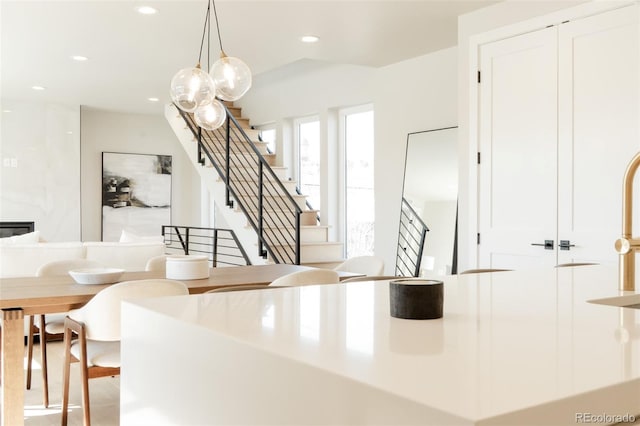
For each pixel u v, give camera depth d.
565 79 4.15
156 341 1.11
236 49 5.95
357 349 0.80
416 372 0.68
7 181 8.97
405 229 6.34
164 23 5.12
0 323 2.98
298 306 1.21
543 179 4.31
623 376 0.66
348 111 7.61
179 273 3.44
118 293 2.74
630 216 1.60
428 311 1.05
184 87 3.86
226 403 0.89
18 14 4.90
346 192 7.74
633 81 3.77
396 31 5.31
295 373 0.74
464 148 4.89
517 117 4.49
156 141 10.84
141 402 1.16
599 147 3.96
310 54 6.12
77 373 4.36
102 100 9.09
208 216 11.15
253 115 9.39
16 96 8.74
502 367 0.70
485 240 4.73
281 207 7.39
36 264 4.92
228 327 0.96
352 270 4.15
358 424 0.64
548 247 4.27
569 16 4.12
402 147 6.43
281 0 4.50
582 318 1.08
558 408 0.57
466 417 0.52
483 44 4.73
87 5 4.67
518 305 1.25
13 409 2.69
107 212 10.31
